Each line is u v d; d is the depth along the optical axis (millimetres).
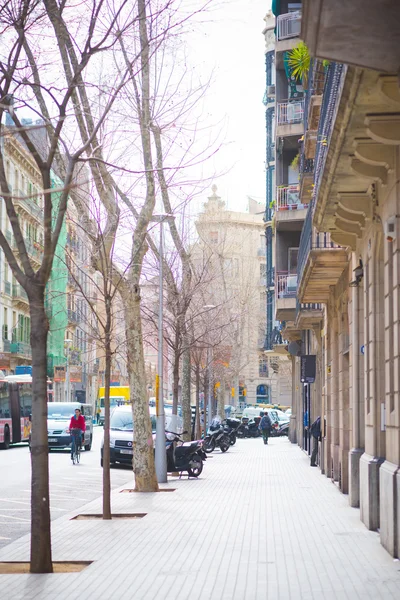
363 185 16469
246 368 114375
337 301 25484
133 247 23625
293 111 44219
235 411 97000
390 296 14680
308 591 10812
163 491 24734
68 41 15914
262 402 114938
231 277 73312
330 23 8938
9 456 42000
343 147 14211
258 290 95688
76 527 17234
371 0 8484
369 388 17812
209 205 62469
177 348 34375
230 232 72875
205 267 47781
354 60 9703
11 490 25625
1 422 49094
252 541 15062
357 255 19703
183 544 14781
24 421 53062
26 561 13445
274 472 32156
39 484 12539
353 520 17906
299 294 29172
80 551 14156
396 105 11531
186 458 29875
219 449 51469
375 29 8969
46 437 12680
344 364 24047
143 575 11992
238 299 76438
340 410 24328
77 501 22938
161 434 28234
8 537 16562
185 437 37188
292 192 44375
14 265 12805
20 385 53094
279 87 44656
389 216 14617
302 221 44188
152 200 23438
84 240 24297
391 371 14617
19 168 68188
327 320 29438
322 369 32875
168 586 11195
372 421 17016
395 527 13461
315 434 33656
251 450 50062
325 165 15938
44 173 12719
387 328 14859
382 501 14602
